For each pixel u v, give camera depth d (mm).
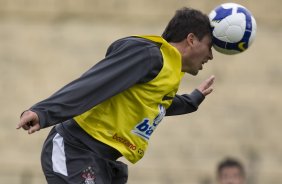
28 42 58344
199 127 52750
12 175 50062
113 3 59531
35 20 59438
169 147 51625
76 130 15508
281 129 52969
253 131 52938
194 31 16109
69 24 59281
